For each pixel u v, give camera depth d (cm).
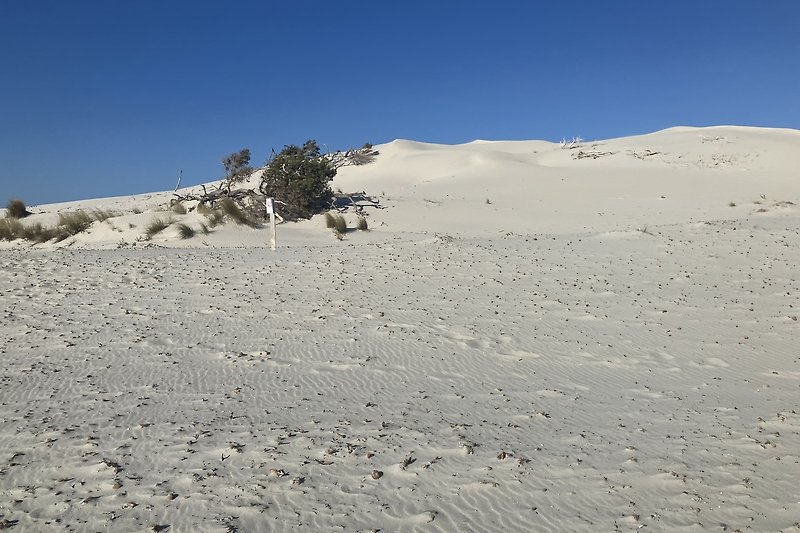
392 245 1778
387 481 482
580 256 1519
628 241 1675
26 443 550
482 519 430
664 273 1328
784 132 5931
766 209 2705
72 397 677
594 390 710
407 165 5381
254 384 724
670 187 3744
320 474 492
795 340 898
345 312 1070
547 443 557
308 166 2830
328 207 2981
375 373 766
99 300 1172
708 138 5350
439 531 416
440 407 652
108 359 820
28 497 457
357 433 574
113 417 616
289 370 777
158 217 2483
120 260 1584
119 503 446
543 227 2725
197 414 626
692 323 987
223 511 435
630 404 663
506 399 679
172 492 462
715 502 450
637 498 457
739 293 1160
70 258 1627
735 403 664
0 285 1309
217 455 525
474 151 5588
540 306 1098
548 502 452
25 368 779
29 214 3219
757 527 416
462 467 506
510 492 466
